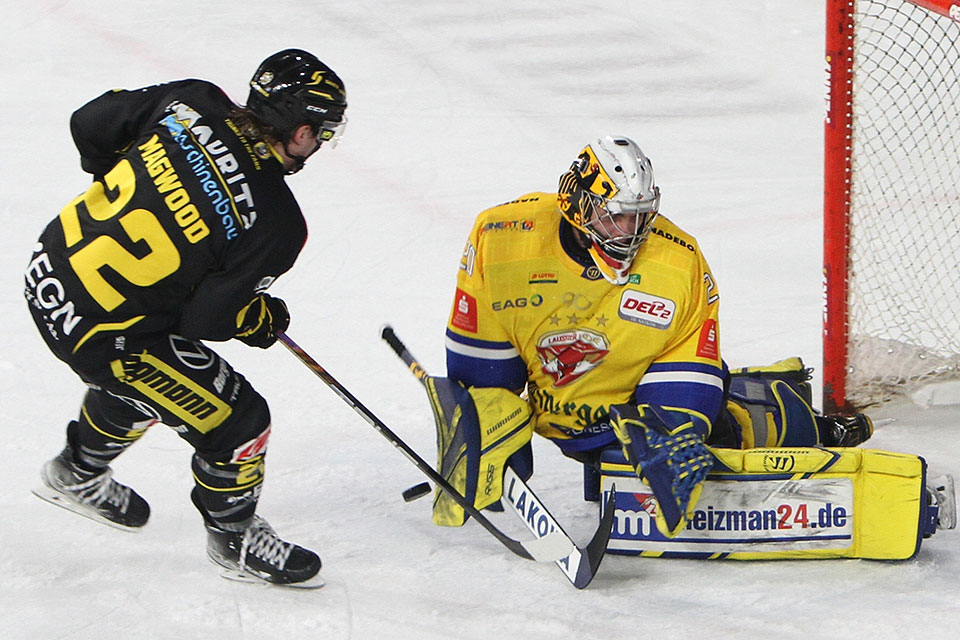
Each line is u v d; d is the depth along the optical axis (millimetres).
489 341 13414
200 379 11633
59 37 34500
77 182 26578
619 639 11320
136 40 34406
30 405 17031
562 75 32969
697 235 24266
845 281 16234
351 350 19375
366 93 31938
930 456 15430
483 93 31953
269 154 11258
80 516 13945
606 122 30375
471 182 27000
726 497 12734
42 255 11359
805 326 20109
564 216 12609
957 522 13836
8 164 27438
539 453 15961
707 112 30891
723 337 19812
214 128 11164
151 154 11148
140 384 11477
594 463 13836
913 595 12023
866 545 12625
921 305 19266
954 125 26094
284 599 12203
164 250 10844
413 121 30312
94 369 11320
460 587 12438
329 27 35500
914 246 21953
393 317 20734
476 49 34438
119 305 10992
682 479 12164
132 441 12695
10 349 19047
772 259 23047
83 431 12484
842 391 16656
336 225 24891
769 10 36844
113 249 10914
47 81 32062
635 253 12711
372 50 34250
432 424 16750
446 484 13008
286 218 11203
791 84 32375
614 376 13203
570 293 12945
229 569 12477
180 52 33750
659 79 32812
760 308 20922
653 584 12484
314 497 14617
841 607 11820
